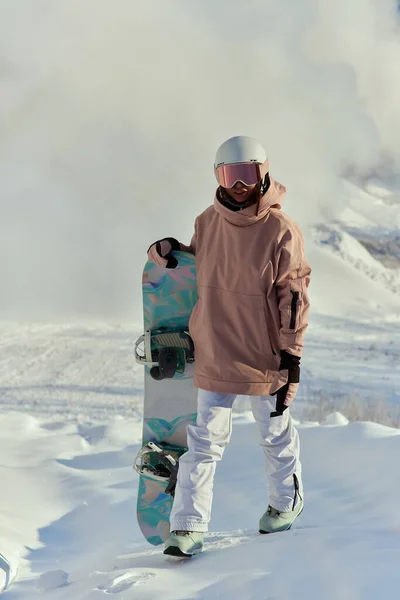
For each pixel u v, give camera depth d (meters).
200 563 2.69
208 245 3.13
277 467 3.17
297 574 2.23
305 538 2.68
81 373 13.51
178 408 3.41
